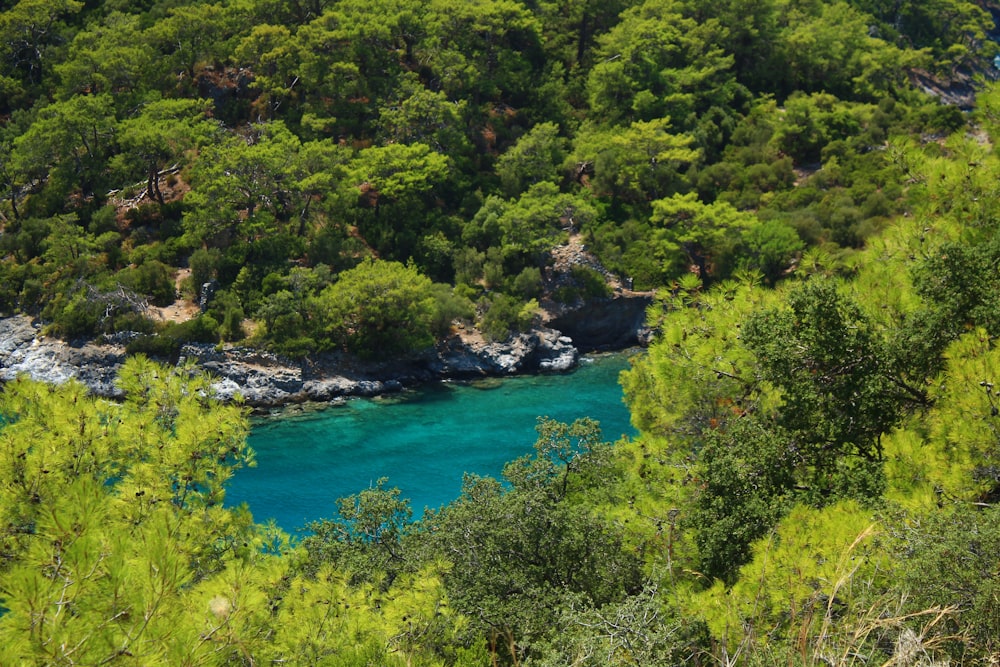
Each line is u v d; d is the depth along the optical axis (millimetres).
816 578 10516
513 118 97812
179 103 84125
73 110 80000
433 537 21984
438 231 79875
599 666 11148
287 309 66875
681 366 17562
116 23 98312
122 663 7621
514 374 71750
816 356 15430
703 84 103000
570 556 20078
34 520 10578
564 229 83875
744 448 15664
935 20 149500
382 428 59094
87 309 67875
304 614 12688
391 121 85500
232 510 14109
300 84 92062
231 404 14648
